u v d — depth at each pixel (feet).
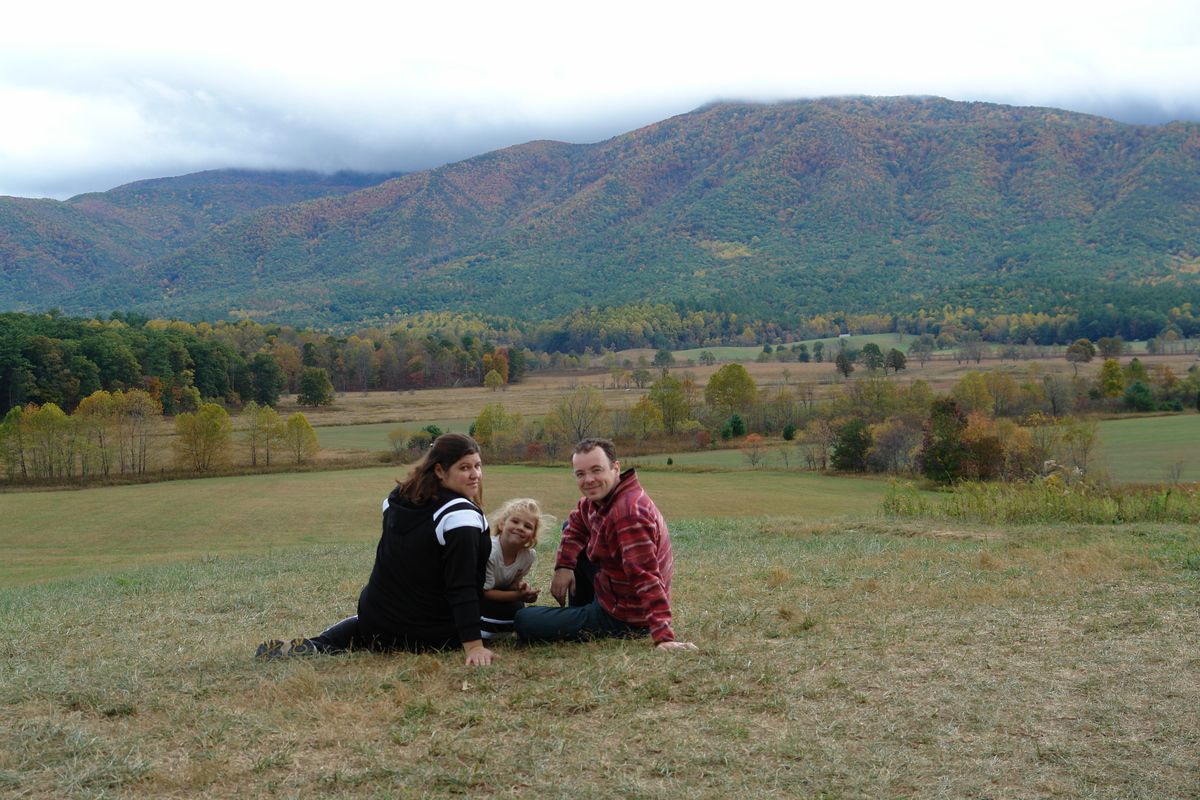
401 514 15.37
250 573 37.91
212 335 537.65
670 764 9.99
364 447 263.70
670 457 227.20
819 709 11.84
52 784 9.67
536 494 160.25
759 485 167.94
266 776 9.87
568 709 12.06
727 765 9.96
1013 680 12.99
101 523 135.74
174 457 219.41
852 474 190.60
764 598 21.01
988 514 44.62
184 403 353.72
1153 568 22.97
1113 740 10.58
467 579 14.83
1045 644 15.10
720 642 15.76
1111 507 42.22
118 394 232.12
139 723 11.98
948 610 18.33
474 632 14.71
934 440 157.99
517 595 16.85
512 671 14.14
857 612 18.53
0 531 129.39
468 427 309.01
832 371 525.34
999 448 153.17
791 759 10.15
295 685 13.15
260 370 398.83
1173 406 277.44
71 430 201.46
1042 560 26.02
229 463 217.77
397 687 13.00
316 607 24.45
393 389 511.40
